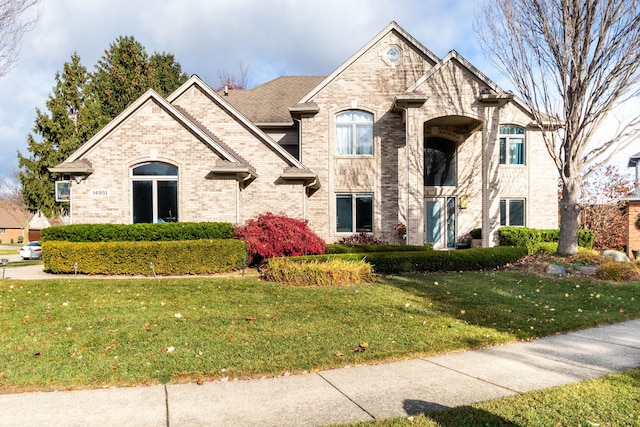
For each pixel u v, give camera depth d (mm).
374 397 4562
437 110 18125
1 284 10953
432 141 21500
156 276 12680
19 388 4809
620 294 10586
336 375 5266
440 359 5895
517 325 7586
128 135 15359
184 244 12969
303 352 5957
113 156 15344
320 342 6414
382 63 20156
